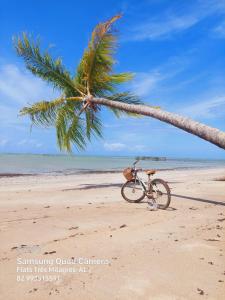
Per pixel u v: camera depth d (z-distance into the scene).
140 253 5.23
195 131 9.48
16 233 6.58
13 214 8.66
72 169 35.03
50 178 21.91
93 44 14.95
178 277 4.30
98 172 29.30
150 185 9.86
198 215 8.37
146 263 4.79
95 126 17.20
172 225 7.20
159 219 7.92
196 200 11.12
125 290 3.94
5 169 33.50
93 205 10.22
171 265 4.71
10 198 11.86
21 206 10.05
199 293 3.86
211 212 8.80
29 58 16.16
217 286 4.05
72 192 13.70
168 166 52.50
